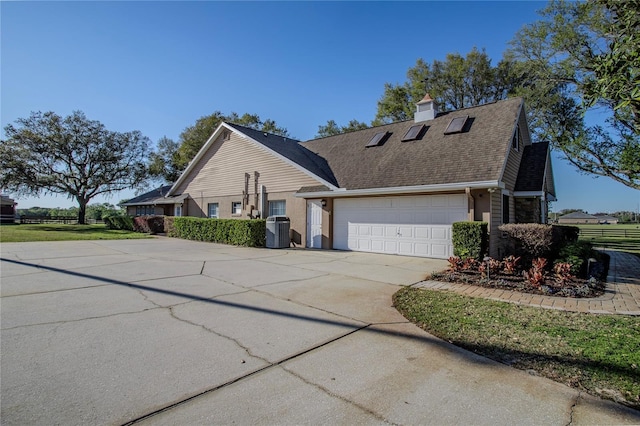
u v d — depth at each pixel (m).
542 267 7.27
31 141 27.72
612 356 3.41
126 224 25.25
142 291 6.12
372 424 2.33
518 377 3.04
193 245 14.45
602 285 6.87
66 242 14.95
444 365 3.28
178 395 2.67
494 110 12.52
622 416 2.46
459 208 10.25
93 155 30.97
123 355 3.40
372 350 3.63
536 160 13.03
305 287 6.64
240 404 2.56
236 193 17.17
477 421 2.39
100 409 2.46
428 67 28.58
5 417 2.33
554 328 4.25
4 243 14.14
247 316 4.77
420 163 11.45
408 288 6.57
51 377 2.92
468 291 6.37
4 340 3.75
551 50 16.77
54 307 5.06
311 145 18.47
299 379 2.97
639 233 30.19
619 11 4.23
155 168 35.44
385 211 11.84
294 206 14.36
